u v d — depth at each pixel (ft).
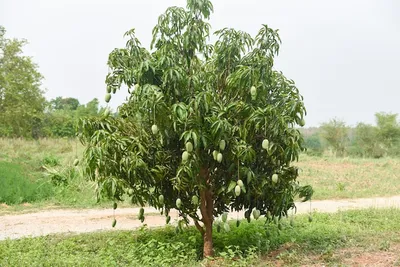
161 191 20.94
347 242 22.93
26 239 26.55
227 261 20.81
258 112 19.01
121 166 19.80
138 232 27.55
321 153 112.78
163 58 19.36
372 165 82.94
